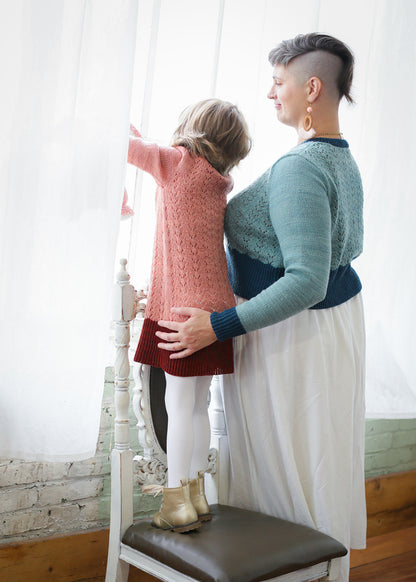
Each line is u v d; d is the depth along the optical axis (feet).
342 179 5.20
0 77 4.93
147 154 5.08
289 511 5.44
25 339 5.09
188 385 5.19
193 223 5.07
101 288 5.28
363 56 7.56
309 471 5.36
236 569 4.41
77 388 5.25
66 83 5.10
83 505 6.25
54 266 5.14
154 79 6.44
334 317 5.42
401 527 9.27
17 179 4.99
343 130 7.53
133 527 5.26
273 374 5.34
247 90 6.87
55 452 5.22
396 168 7.81
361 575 7.70
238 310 4.84
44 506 5.99
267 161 6.91
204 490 5.67
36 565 5.89
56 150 5.10
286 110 5.41
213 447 6.03
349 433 5.44
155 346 5.28
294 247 4.80
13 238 5.00
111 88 5.19
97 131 5.20
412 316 8.00
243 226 5.33
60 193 5.13
